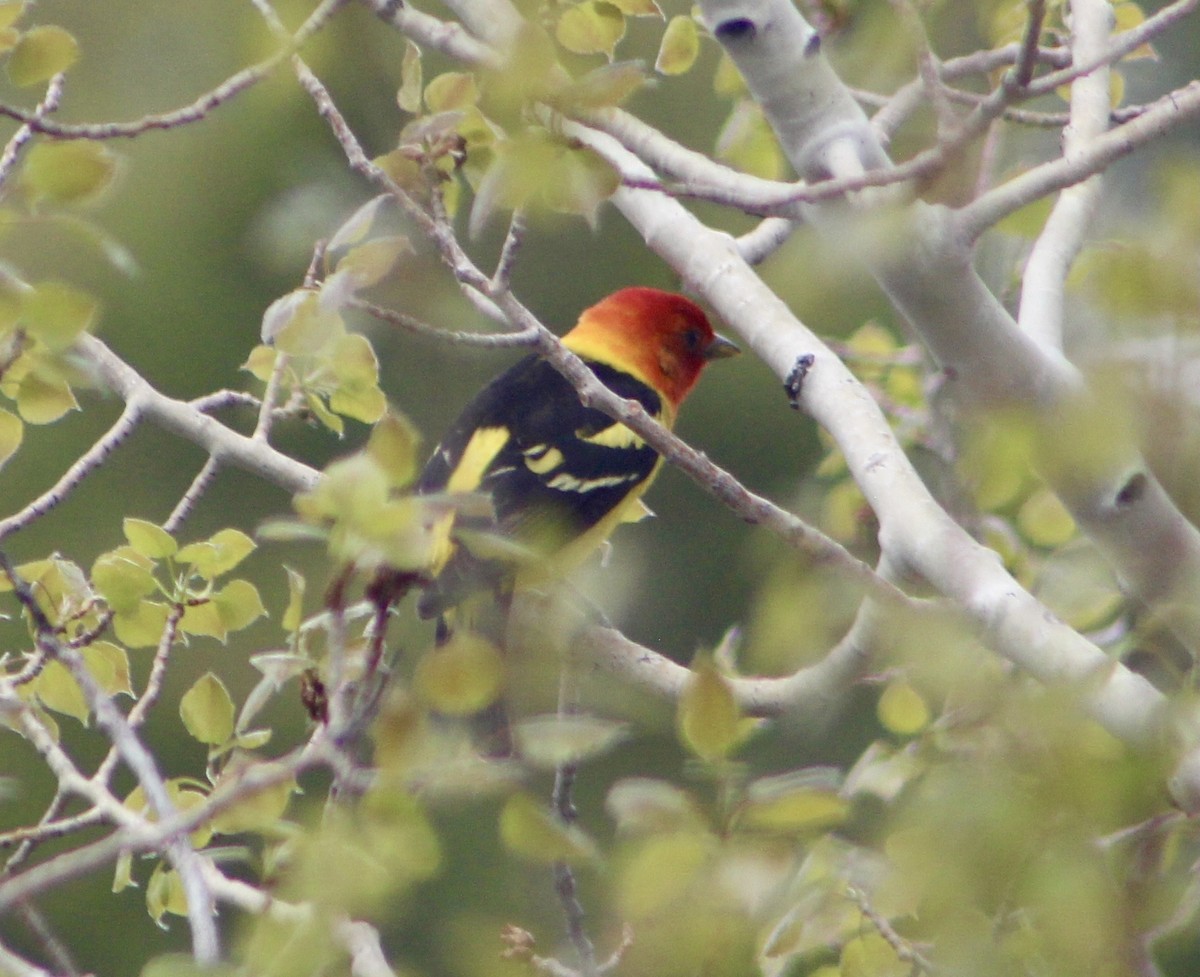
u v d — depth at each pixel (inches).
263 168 611.2
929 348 309.0
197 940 210.1
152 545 304.2
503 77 225.0
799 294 197.0
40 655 302.2
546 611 242.8
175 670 623.5
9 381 296.8
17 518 350.6
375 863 199.5
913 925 233.0
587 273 695.7
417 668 211.0
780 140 305.6
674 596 722.2
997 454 202.4
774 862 198.5
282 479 364.8
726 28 297.6
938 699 235.0
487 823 559.8
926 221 288.7
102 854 203.8
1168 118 275.4
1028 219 350.9
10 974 219.5
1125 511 288.4
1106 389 183.3
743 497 261.0
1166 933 184.5
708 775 203.6
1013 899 185.3
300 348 310.3
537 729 201.5
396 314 272.4
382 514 204.1
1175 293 177.9
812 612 195.9
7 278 256.7
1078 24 368.5
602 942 236.5
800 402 343.0
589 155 228.5
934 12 346.9
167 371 641.6
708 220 642.8
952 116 261.7
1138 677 215.6
